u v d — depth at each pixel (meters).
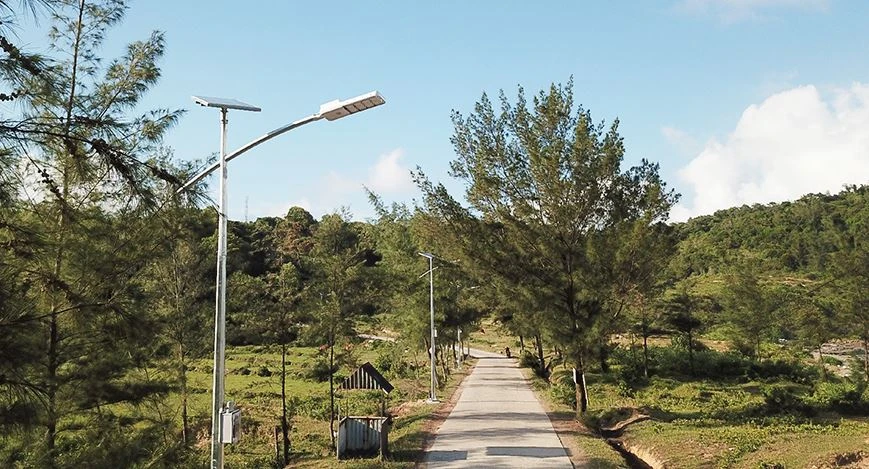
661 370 41.09
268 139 10.28
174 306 17.92
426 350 35.94
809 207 114.31
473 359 57.50
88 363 10.28
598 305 21.88
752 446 16.11
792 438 16.95
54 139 5.32
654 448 17.34
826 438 16.42
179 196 5.93
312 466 15.61
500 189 22.56
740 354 45.69
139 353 12.42
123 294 10.68
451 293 35.75
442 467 14.62
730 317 46.06
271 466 17.70
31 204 5.88
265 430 23.69
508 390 32.16
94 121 5.62
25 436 6.40
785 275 86.38
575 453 16.02
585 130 21.84
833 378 37.00
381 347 50.72
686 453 16.23
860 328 34.88
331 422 20.42
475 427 20.36
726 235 117.62
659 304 39.53
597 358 21.66
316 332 20.12
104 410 11.37
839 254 35.47
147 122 11.34
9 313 5.51
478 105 23.02
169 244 11.89
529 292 21.58
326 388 37.31
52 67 5.18
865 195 116.25
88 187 9.53
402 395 32.31
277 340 19.80
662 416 22.95
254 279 21.23
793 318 41.28
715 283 82.81
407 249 34.75
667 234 21.95
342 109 9.77
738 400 29.08
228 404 9.98
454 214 23.03
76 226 9.39
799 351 44.97
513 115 23.00
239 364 48.34
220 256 10.15
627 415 22.78
